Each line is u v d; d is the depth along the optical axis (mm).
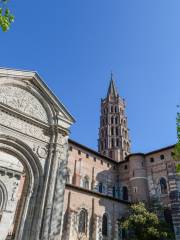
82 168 45594
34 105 27703
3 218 31406
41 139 26531
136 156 49188
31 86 28125
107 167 51000
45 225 22438
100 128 89812
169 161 45000
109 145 81000
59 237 22797
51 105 29062
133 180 46938
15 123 25094
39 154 25719
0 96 25062
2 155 34000
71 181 42719
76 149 46250
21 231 21766
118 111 90812
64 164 26656
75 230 32719
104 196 39000
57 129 27672
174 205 39438
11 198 32750
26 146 24953
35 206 23328
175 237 36469
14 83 26594
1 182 32906
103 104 96188
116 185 50531
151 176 46250
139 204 39750
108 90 101438
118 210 40094
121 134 83500
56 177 25344
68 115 29625
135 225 35375
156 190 44188
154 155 48094
